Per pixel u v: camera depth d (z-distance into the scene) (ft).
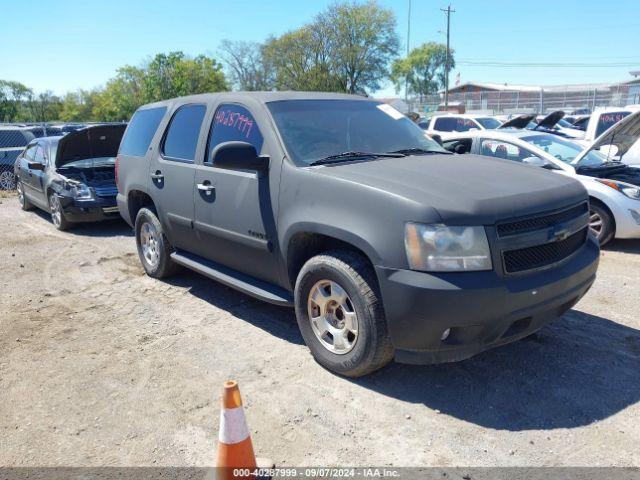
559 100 122.11
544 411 11.07
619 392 11.69
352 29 170.40
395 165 12.92
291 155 13.28
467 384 12.16
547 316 11.55
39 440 10.63
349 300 11.90
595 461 9.57
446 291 10.24
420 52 262.26
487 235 10.46
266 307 17.13
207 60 183.21
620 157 26.89
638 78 163.22
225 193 14.80
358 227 11.34
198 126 16.66
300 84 172.86
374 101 16.93
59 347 14.65
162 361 13.69
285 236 12.95
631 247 23.54
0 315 17.08
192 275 20.53
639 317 15.62
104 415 11.41
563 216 11.76
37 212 36.91
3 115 260.21
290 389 12.16
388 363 13.01
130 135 20.67
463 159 14.16
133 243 26.73
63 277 21.04
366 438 10.41
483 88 264.93
